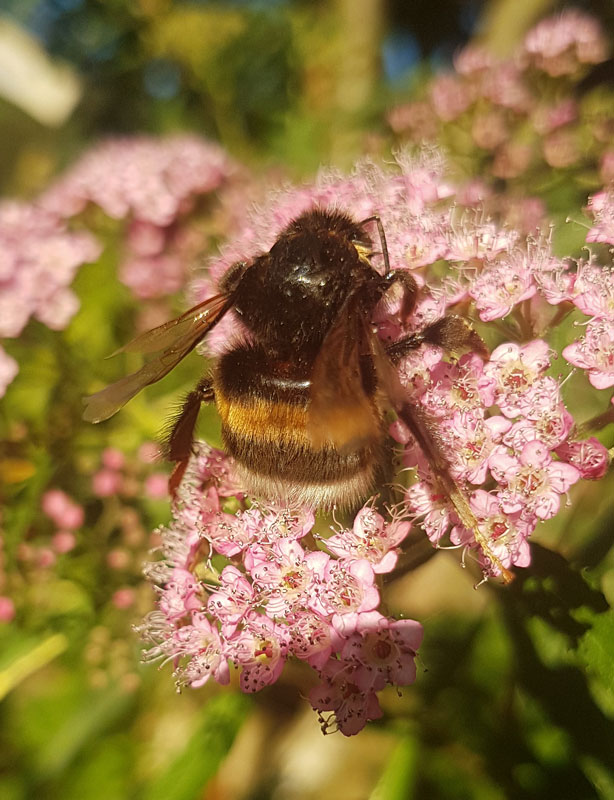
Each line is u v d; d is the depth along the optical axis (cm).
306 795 12
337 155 16
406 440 8
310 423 7
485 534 7
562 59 13
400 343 8
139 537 11
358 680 7
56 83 36
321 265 8
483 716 9
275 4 19
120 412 11
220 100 18
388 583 8
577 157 12
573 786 9
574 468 7
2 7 26
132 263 13
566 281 8
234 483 8
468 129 13
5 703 14
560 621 8
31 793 13
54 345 12
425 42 24
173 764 9
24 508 11
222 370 8
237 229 12
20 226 13
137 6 18
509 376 8
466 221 9
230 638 7
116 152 14
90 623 11
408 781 9
